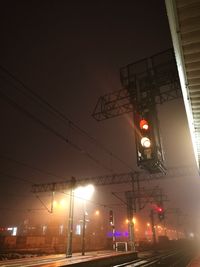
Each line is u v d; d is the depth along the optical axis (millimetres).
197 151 8500
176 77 7957
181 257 27203
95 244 48406
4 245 33250
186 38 3639
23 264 16969
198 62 4012
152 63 8109
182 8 3281
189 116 5691
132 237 29359
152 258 24344
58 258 22438
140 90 7395
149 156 5074
